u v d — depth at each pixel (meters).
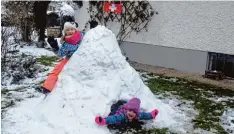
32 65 7.72
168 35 8.09
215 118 4.95
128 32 9.08
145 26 8.60
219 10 6.95
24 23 12.04
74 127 4.00
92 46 4.45
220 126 4.63
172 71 7.93
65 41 4.77
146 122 4.50
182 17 7.71
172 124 4.54
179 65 7.96
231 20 6.77
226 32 6.90
